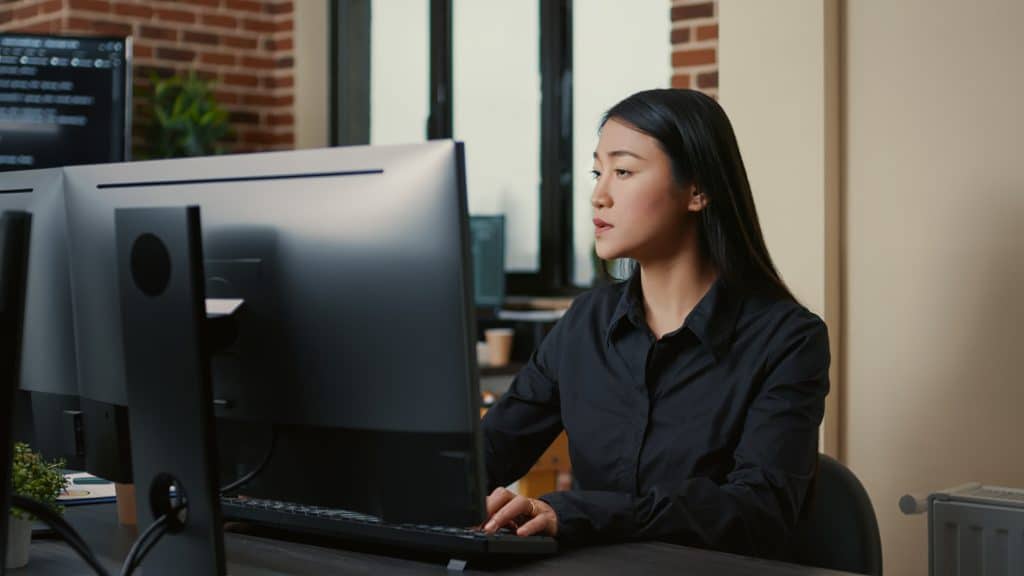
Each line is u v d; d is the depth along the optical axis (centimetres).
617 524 153
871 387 292
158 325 115
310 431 124
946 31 277
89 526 162
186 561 118
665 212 179
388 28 570
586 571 137
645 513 155
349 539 153
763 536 161
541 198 527
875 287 291
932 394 281
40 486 140
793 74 298
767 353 176
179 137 507
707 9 378
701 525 156
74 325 142
